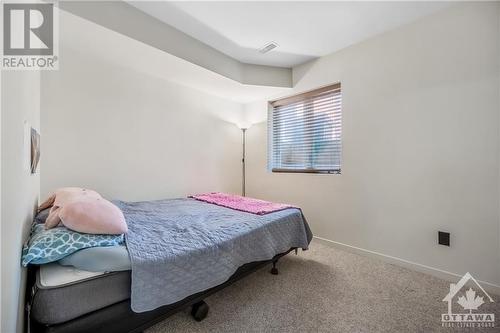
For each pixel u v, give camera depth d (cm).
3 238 63
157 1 186
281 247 195
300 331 133
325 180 282
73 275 97
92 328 97
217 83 298
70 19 168
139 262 109
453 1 184
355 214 253
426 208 204
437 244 198
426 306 156
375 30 226
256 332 132
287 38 241
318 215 288
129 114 252
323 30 226
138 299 105
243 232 163
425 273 204
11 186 73
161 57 227
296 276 200
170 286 116
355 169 253
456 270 189
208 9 195
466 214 184
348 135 259
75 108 214
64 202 130
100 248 106
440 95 196
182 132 305
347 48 260
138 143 260
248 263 170
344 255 247
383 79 231
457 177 189
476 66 179
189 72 263
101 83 230
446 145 194
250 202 255
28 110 112
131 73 252
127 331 108
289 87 317
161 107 281
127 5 190
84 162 221
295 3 187
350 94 257
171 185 294
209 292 142
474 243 181
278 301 162
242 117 389
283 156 342
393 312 150
